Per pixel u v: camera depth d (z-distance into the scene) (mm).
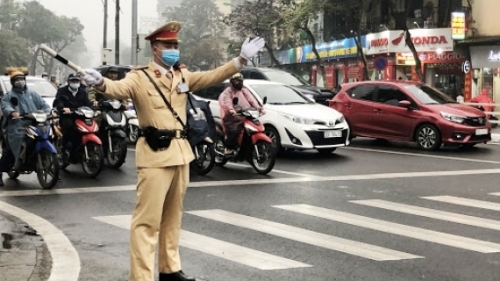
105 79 4512
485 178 10914
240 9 48406
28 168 10039
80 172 11539
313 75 45500
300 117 13047
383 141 17062
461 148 15586
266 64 56125
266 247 6406
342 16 39281
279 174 11289
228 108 11273
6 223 7441
